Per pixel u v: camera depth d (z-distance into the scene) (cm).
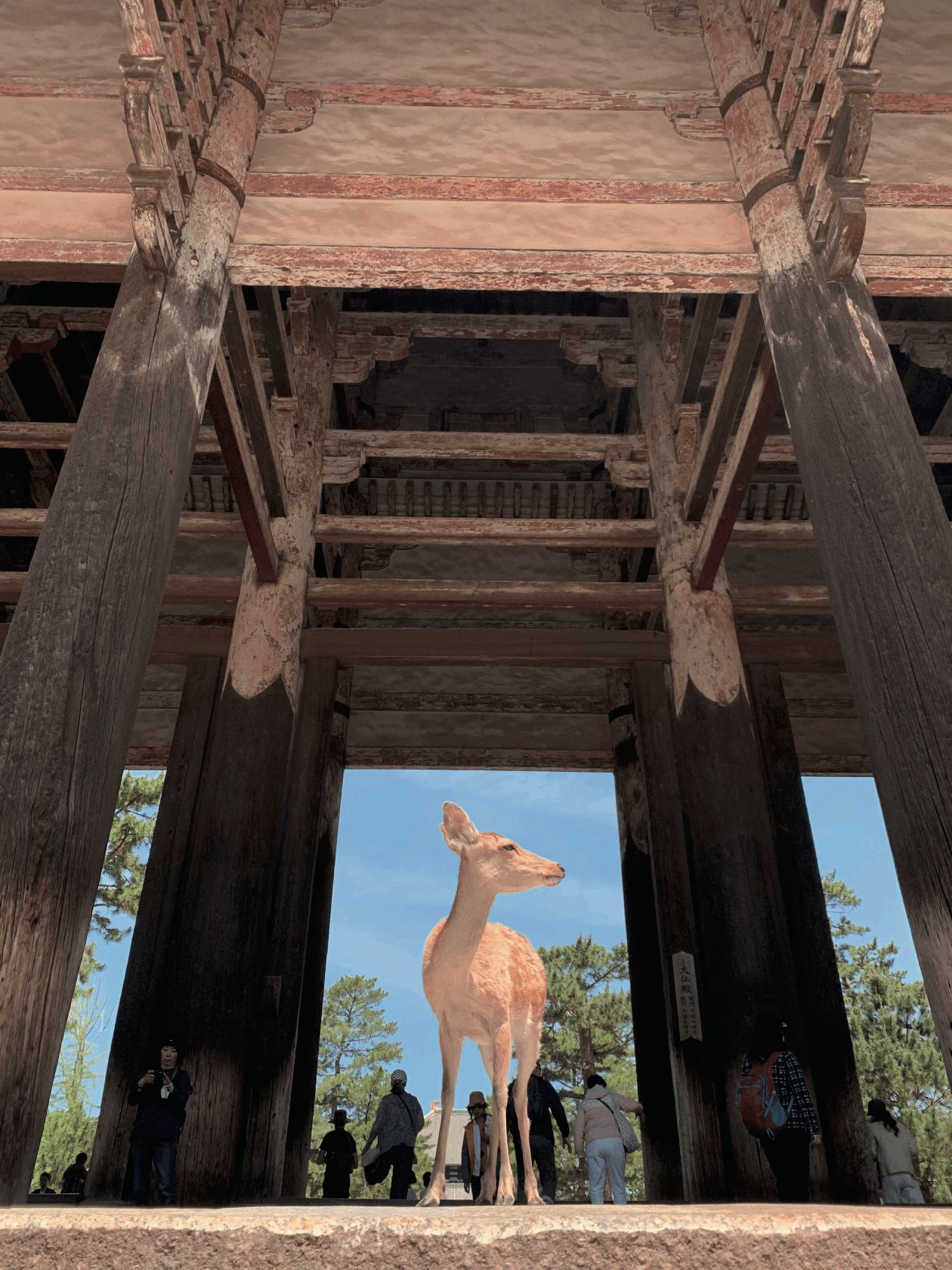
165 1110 715
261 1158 1041
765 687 1423
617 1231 269
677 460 1225
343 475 1283
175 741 1344
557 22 968
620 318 1532
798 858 1286
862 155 683
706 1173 920
